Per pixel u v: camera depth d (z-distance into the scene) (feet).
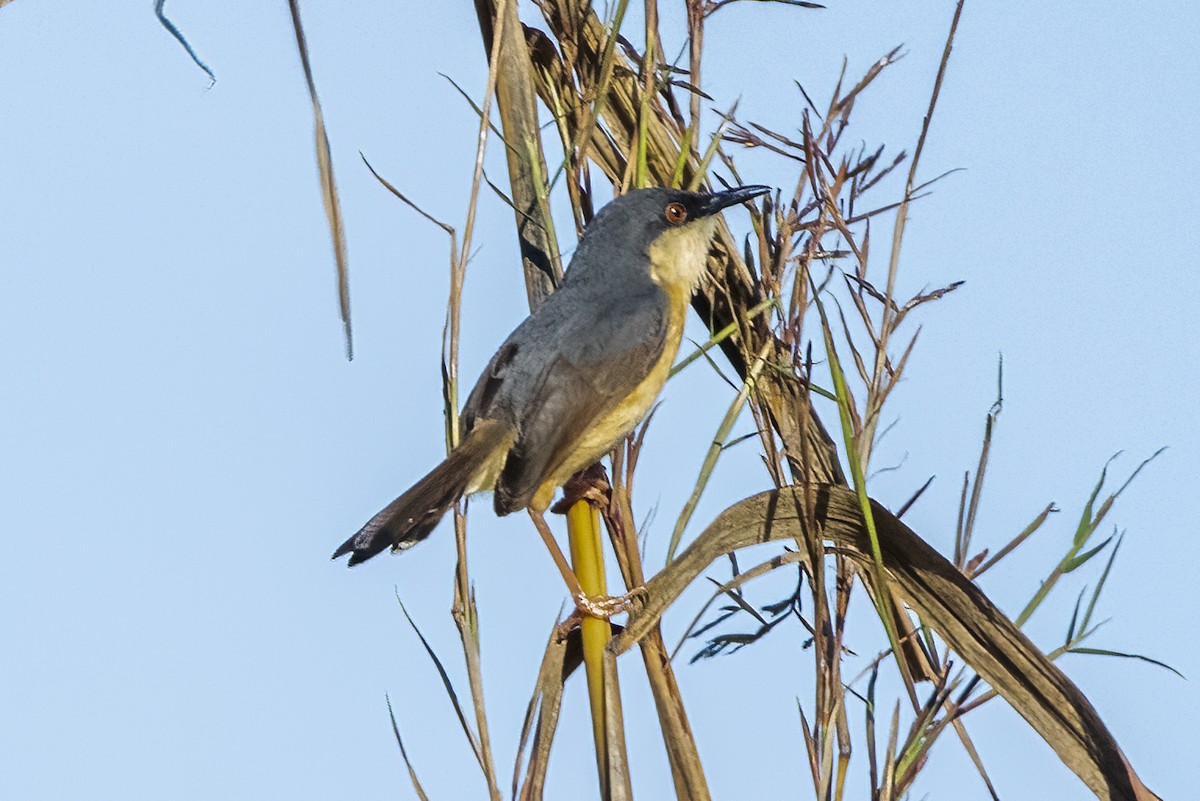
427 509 29.99
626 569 28.99
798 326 28.55
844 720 25.67
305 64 22.76
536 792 26.40
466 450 32.27
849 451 26.09
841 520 28.30
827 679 25.81
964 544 28.12
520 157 32.86
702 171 31.65
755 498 28.45
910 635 29.86
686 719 26.55
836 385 26.20
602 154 34.99
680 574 27.68
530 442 32.89
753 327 30.78
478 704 24.21
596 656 27.32
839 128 29.19
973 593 27.32
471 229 26.27
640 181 32.63
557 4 33.27
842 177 29.09
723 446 28.19
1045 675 26.91
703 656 28.32
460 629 24.81
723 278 34.04
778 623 28.37
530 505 33.37
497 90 33.30
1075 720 26.78
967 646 27.48
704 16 31.53
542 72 34.32
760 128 30.01
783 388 30.25
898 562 27.94
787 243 29.40
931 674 30.40
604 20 32.68
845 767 25.48
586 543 29.27
